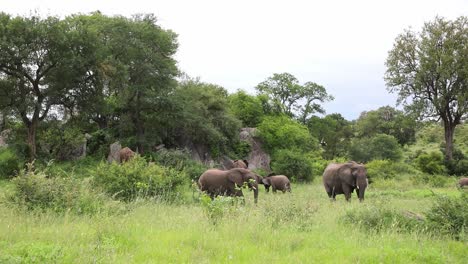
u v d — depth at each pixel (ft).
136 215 34.53
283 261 22.68
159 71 129.70
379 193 80.38
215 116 147.74
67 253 21.62
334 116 320.29
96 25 132.67
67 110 126.31
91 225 28.99
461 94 156.04
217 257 22.94
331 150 234.38
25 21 107.55
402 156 199.00
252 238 27.37
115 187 48.75
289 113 245.86
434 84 162.71
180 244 24.97
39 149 122.93
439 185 109.29
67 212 31.91
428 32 161.17
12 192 36.63
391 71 167.22
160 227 30.63
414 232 30.76
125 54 128.16
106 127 144.25
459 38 155.12
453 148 173.17
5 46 103.14
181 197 50.80
